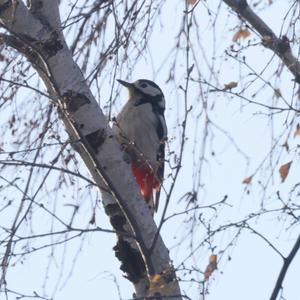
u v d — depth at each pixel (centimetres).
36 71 1071
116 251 1053
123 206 989
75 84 1070
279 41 1040
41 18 1071
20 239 971
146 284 1041
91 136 1070
